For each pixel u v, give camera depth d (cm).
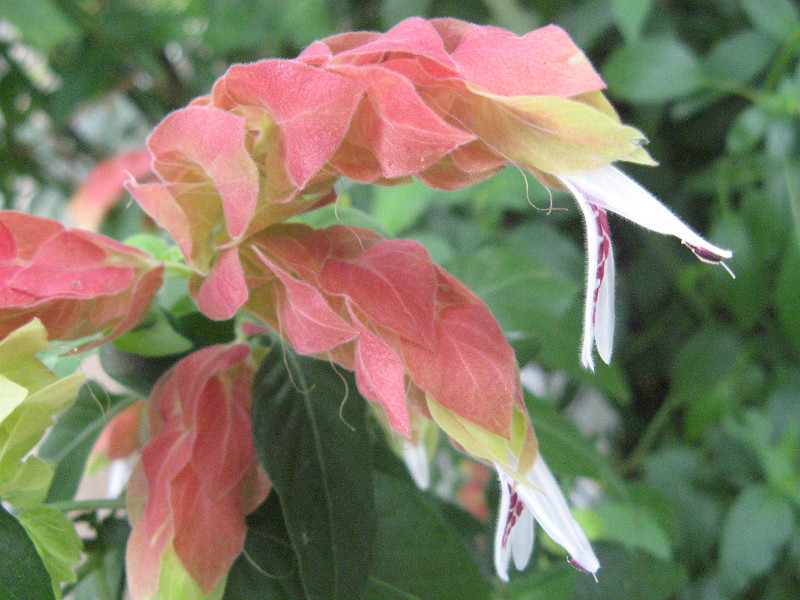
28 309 13
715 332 35
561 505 13
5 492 13
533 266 21
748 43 31
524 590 21
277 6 34
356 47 12
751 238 32
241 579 15
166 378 15
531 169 12
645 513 26
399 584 16
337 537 14
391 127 12
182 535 13
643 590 22
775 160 32
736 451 34
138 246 17
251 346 16
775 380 35
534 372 41
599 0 33
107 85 37
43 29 30
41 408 13
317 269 13
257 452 14
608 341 12
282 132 12
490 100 12
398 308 13
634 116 37
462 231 34
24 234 13
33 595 12
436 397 12
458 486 33
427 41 11
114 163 36
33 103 37
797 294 31
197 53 40
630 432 41
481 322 13
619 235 39
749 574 29
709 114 36
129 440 19
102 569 16
